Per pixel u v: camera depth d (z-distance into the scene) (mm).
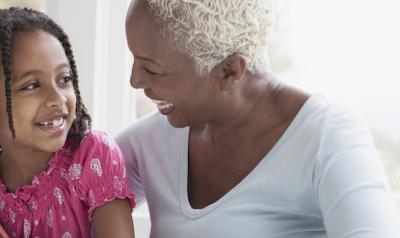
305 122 1359
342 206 1244
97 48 2006
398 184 2115
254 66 1345
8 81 1392
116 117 2072
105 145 1524
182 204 1436
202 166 1457
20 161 1500
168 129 1529
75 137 1525
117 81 2066
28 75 1399
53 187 1505
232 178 1409
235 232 1373
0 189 1519
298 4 2129
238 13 1258
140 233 2033
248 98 1371
